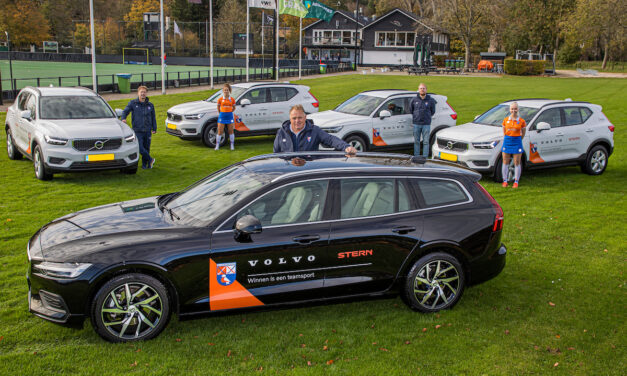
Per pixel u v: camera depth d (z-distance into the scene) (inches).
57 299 169.6
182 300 178.4
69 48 3144.7
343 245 190.2
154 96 1018.7
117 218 195.8
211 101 603.8
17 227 290.8
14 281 222.7
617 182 444.5
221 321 195.9
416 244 198.5
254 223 173.5
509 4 2628.0
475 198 210.7
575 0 3041.3
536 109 450.0
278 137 262.1
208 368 162.6
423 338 185.8
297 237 184.9
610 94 1222.3
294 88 617.9
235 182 200.4
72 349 170.9
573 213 350.0
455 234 202.5
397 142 518.9
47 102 431.2
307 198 190.7
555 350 179.2
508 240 295.6
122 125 427.2
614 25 2447.1
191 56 2827.3
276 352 173.5
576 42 2935.5
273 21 1523.1
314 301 193.2
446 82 1595.7
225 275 180.2
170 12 3624.5
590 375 165.0
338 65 2518.5
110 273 169.9
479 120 479.2
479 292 227.5
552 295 224.5
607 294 225.9
